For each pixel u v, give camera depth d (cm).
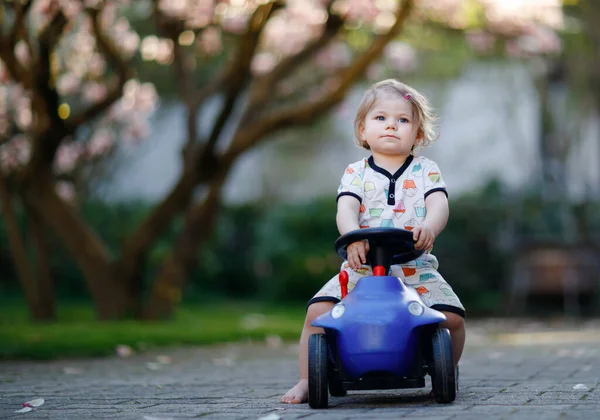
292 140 1875
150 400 378
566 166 1644
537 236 1614
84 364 610
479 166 1730
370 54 938
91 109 917
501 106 1719
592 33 1360
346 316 323
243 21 1002
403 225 354
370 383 325
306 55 1016
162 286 1036
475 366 539
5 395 410
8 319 1124
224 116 948
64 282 1638
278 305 1634
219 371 546
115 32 1035
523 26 1069
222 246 1784
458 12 1056
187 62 1073
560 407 315
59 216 983
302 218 1772
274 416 295
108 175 1723
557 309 1577
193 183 994
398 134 359
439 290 350
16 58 860
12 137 1057
